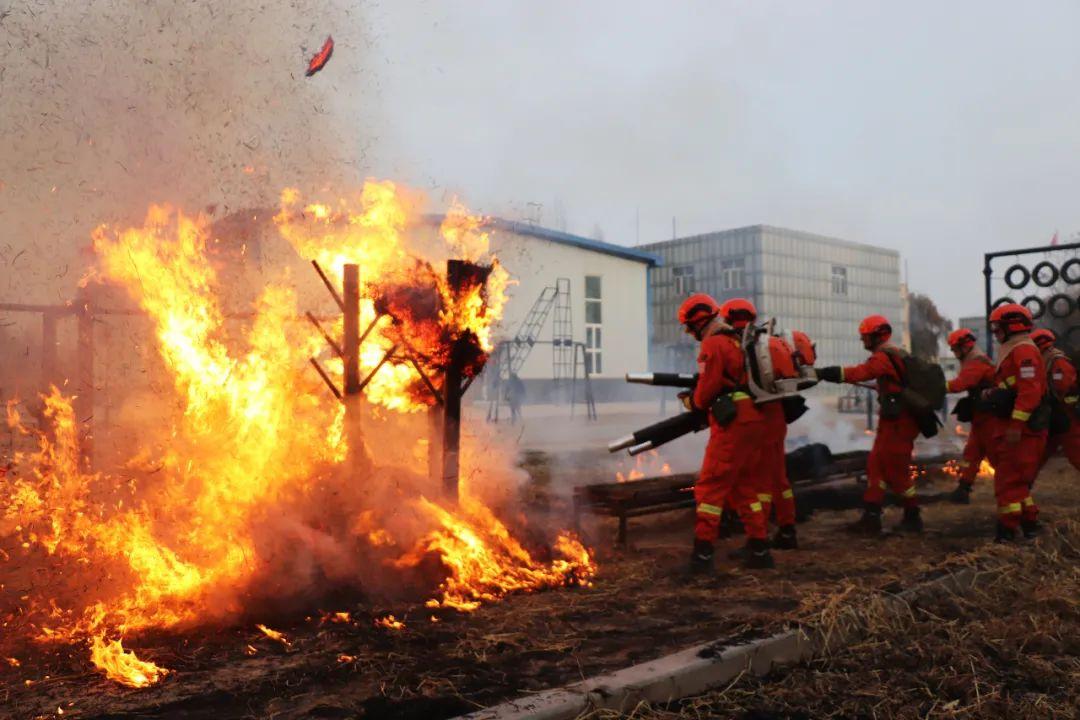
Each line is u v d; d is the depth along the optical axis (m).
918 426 6.66
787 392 5.45
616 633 4.07
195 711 3.08
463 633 4.03
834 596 4.45
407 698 3.21
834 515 7.77
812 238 36.97
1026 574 5.20
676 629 4.12
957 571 5.11
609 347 27.81
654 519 7.41
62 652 3.67
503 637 3.95
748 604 4.56
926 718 3.28
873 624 4.20
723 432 5.34
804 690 3.52
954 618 4.43
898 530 6.88
